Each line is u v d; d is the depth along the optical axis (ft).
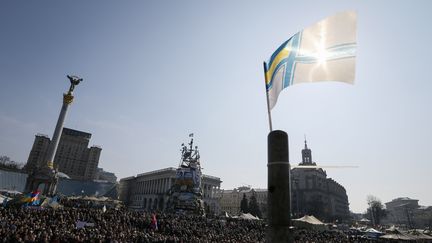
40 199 121.29
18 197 118.83
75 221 89.45
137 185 525.75
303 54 17.29
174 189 199.62
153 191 457.27
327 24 16.90
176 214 164.25
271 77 18.19
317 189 427.33
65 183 364.79
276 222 11.20
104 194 380.58
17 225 66.18
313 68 16.43
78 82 222.07
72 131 585.22
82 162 582.76
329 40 16.48
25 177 303.68
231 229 119.75
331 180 501.15
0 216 75.41
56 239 58.70
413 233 106.11
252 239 90.68
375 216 433.48
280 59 18.45
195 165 201.98
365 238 120.98
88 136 601.21
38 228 64.69
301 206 419.13
